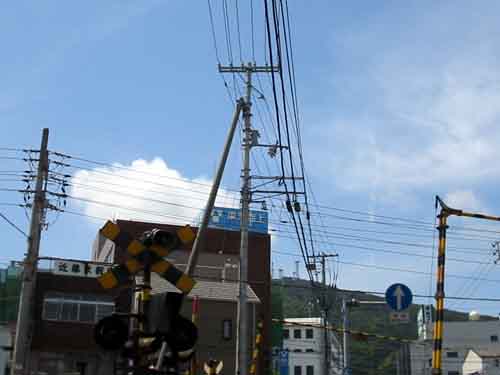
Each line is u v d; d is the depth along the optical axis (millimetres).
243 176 25375
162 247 9305
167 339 8664
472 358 74312
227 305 39906
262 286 48688
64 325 38656
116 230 9227
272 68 14641
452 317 100375
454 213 17875
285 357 54438
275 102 16734
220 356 38750
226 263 45969
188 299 39281
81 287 39500
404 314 21234
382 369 76188
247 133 25938
